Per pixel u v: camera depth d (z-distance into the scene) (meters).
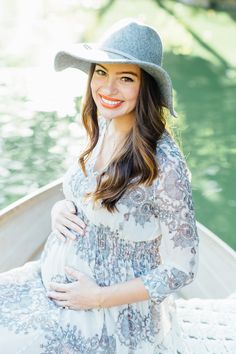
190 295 2.73
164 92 1.69
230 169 4.96
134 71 1.69
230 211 4.43
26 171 4.48
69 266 1.83
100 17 8.43
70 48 1.78
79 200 1.83
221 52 7.50
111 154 1.86
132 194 1.72
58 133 5.04
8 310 1.80
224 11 9.12
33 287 1.90
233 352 2.01
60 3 8.91
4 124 5.13
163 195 1.71
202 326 2.13
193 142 5.37
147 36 1.71
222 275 2.65
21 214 2.74
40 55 6.82
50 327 1.76
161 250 1.88
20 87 5.87
